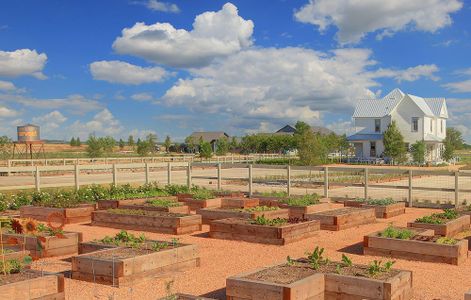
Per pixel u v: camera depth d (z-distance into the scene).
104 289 8.52
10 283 7.29
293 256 11.16
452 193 25.33
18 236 10.84
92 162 47.38
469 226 14.23
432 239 11.05
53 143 140.88
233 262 10.59
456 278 9.31
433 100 64.50
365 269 8.15
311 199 17.53
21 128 49.22
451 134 86.12
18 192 21.30
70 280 9.07
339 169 20.98
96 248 10.13
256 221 13.24
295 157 60.94
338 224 14.44
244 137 101.62
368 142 60.53
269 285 7.14
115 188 20.77
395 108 59.75
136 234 13.85
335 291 7.59
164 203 16.84
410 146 59.00
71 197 18.84
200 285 8.80
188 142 102.75
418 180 34.34
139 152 67.94
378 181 32.75
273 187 27.66
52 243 11.01
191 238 13.38
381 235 11.32
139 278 8.98
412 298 8.08
